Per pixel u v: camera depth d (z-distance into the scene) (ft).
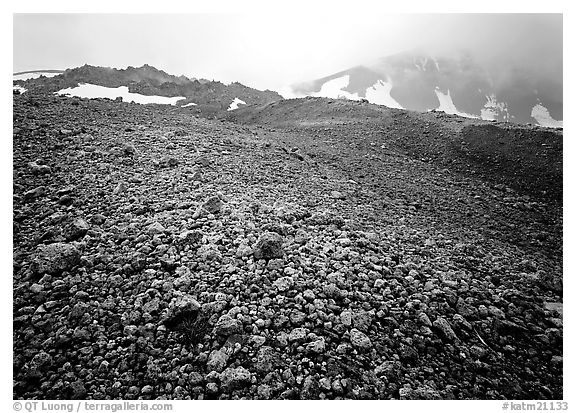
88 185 27.53
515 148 79.36
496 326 17.22
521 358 15.88
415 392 13.07
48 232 20.02
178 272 17.47
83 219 21.67
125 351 13.58
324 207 29.91
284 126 120.26
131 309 15.33
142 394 12.31
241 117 182.19
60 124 44.88
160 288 16.47
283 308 15.72
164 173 31.63
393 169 59.72
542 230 40.42
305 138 80.18
